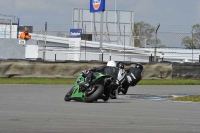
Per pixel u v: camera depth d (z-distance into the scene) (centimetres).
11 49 9400
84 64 7050
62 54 10562
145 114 2898
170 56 10356
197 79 7275
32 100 3800
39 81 6469
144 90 5359
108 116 2755
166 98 4309
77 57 9362
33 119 2570
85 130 2222
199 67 7275
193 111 3145
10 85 5738
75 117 2683
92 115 2788
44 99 3912
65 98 3766
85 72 3644
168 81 6825
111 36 12362
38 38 11412
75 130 2217
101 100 3941
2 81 6375
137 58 10525
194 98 4247
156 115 2862
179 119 2694
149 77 7131
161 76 7175
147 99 4172
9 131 2161
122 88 4409
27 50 9400
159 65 7169
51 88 5331
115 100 3975
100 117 2703
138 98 4275
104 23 12431
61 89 5188
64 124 2400
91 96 3581
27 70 6969
